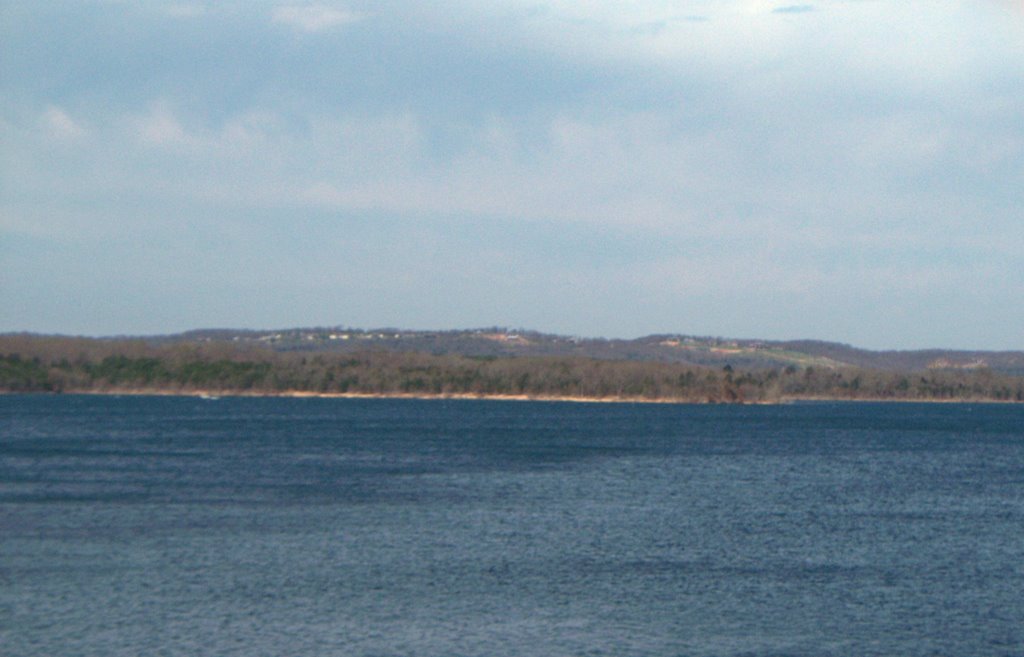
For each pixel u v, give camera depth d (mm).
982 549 49094
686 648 31953
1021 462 105062
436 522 55375
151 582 39562
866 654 31562
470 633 33250
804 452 116125
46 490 68438
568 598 37938
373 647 31656
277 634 32875
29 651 30812
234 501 63531
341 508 60625
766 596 38562
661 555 46594
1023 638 33344
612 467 91688
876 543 50469
